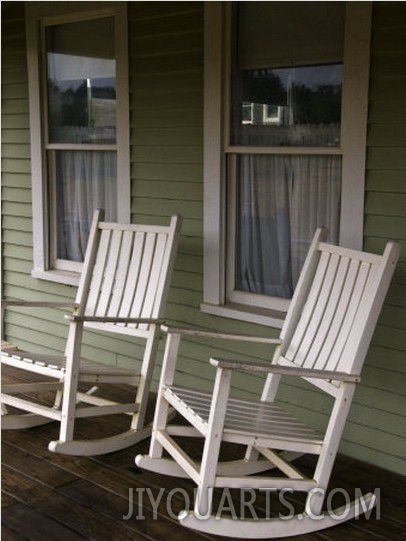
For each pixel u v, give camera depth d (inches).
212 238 155.9
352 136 132.6
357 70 130.6
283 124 145.3
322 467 113.4
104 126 176.9
